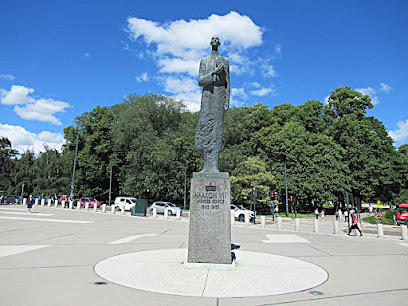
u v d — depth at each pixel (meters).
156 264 8.20
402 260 9.90
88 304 5.09
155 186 44.22
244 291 6.01
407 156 57.44
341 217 35.72
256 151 48.53
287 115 52.62
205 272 7.38
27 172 59.91
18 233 15.21
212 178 8.10
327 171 41.91
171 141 48.69
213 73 8.72
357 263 9.30
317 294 5.95
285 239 15.59
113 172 53.75
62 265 8.06
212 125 8.76
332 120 50.25
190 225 7.97
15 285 6.14
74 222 22.11
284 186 42.09
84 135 54.94
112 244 12.13
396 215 30.05
